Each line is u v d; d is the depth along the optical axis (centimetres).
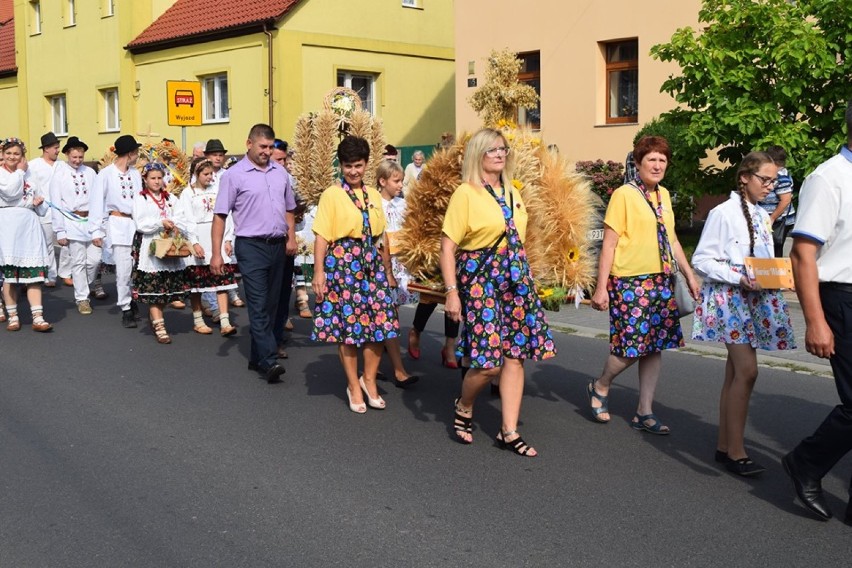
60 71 3025
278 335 897
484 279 581
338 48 2400
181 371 838
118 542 465
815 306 453
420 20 2570
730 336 538
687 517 492
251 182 796
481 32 2022
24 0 3153
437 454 599
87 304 1176
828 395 737
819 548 453
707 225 546
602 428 655
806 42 1142
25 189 1034
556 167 669
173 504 515
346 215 673
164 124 2628
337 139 912
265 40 2298
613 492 529
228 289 1004
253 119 2352
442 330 1040
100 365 864
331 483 546
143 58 2666
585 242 673
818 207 450
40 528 484
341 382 798
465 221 576
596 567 433
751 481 546
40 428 661
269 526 484
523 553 448
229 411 704
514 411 599
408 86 2567
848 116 451
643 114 1783
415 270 697
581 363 868
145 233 959
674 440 626
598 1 1831
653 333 619
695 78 1236
